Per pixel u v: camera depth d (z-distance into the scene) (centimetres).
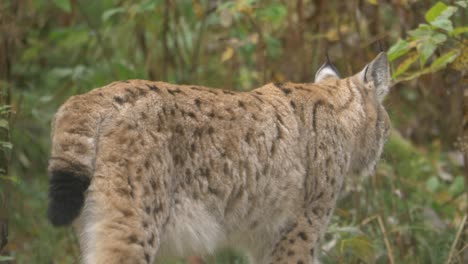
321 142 1084
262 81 1414
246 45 1391
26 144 1493
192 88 984
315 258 1088
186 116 950
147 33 1580
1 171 1089
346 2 1434
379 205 1319
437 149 1552
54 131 911
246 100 1024
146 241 894
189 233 950
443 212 1399
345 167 1122
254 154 1002
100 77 1414
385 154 1369
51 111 1509
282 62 1451
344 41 1423
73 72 1447
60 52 1672
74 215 872
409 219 1294
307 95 1097
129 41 1538
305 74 1439
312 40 1452
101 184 891
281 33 1492
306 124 1073
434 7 1105
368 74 1173
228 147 979
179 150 938
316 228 1081
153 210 902
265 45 1386
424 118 1603
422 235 1323
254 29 1484
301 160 1056
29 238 1370
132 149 901
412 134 1599
